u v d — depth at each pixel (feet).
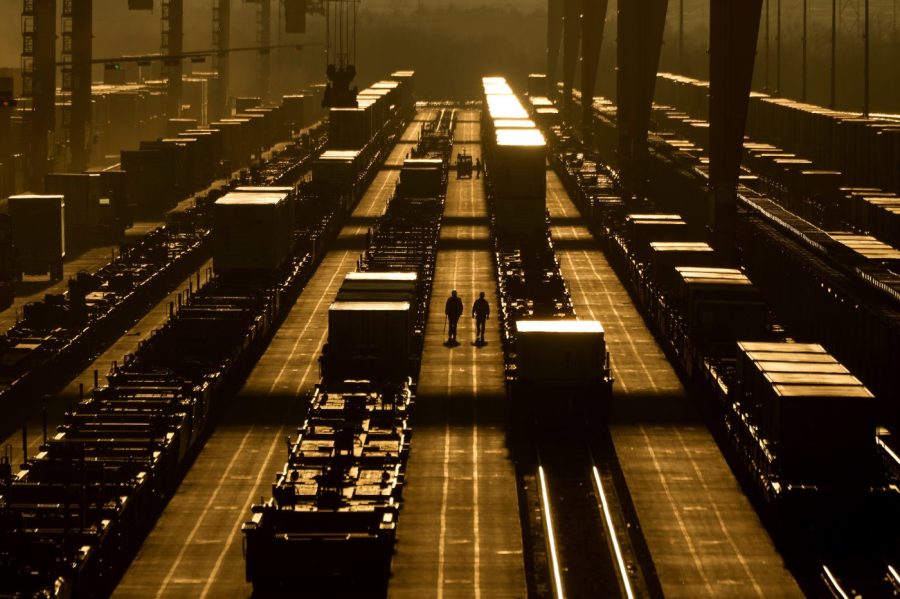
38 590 132.57
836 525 163.12
